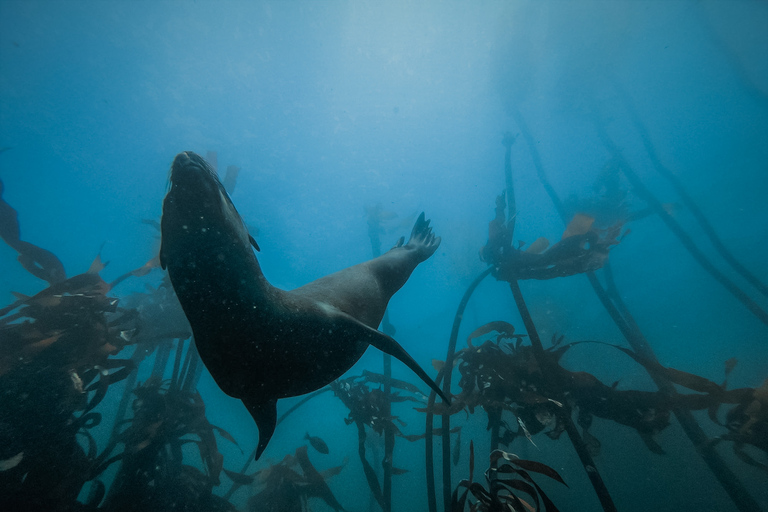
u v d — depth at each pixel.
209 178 1.51
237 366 1.80
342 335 2.16
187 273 1.55
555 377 3.71
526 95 14.19
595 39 13.09
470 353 4.32
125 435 3.86
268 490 4.73
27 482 2.72
